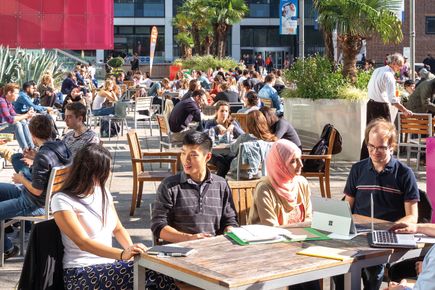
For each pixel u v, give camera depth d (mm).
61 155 6863
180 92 22797
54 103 19953
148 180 9320
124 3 59344
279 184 5535
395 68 12438
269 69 52875
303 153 10586
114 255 4637
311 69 14461
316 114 14156
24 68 22625
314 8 16031
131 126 21844
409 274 5367
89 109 19641
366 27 15281
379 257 4406
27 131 13078
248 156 8664
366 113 13695
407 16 45188
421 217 5617
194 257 4273
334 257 4238
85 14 27125
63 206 4855
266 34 60469
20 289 4871
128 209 9680
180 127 13039
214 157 9773
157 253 4355
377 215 5641
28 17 26891
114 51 59531
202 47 49250
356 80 15297
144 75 36562
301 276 4023
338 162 13812
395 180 5578
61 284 4926
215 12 45594
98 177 4977
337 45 16641
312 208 5074
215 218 5539
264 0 60062
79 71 29688
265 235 4695
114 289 4879
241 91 21844
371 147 5617
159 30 59969
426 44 46375
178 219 5488
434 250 4031
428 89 13727
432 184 6066
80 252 4926
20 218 6902
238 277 3844
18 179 6824
